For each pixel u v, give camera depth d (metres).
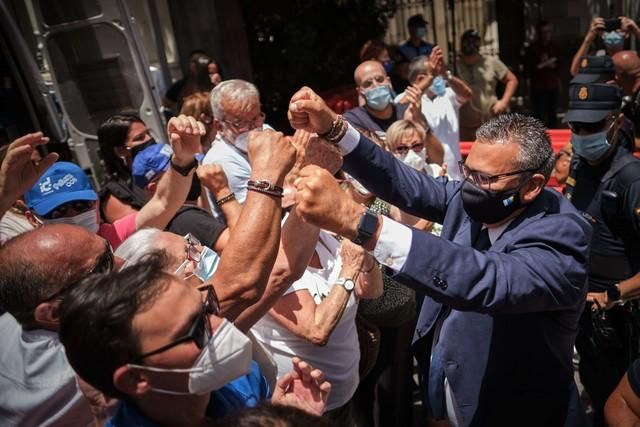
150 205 2.97
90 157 5.41
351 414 3.02
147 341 1.48
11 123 4.95
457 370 2.34
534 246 2.10
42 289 1.84
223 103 3.75
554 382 2.30
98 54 5.24
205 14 8.52
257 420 1.43
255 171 1.91
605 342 3.18
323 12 9.48
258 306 2.17
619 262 3.21
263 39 9.55
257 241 1.85
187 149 2.83
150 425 1.58
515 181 2.13
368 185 2.54
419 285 1.89
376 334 3.11
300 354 2.66
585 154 3.16
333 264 2.82
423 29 8.47
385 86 5.08
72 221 2.92
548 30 9.38
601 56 3.95
